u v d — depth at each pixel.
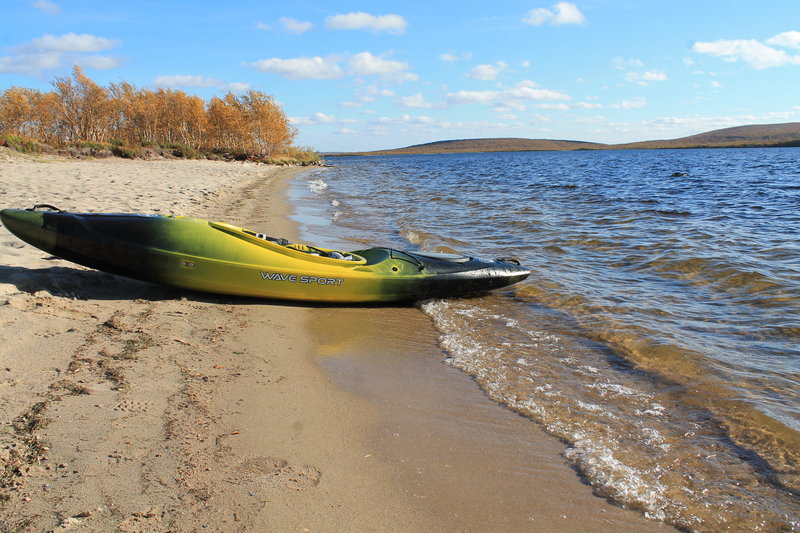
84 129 40.44
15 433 3.31
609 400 4.54
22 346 4.48
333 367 5.05
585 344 5.82
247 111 56.75
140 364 4.52
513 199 22.23
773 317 6.64
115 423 3.58
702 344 5.78
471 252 10.83
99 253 6.08
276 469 3.32
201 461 3.29
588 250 11.23
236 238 6.60
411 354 5.49
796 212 17.27
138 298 6.33
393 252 7.59
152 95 51.78
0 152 25.58
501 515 3.05
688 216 16.59
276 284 6.60
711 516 3.11
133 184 17.86
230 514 2.86
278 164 56.56
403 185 31.75
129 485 2.99
